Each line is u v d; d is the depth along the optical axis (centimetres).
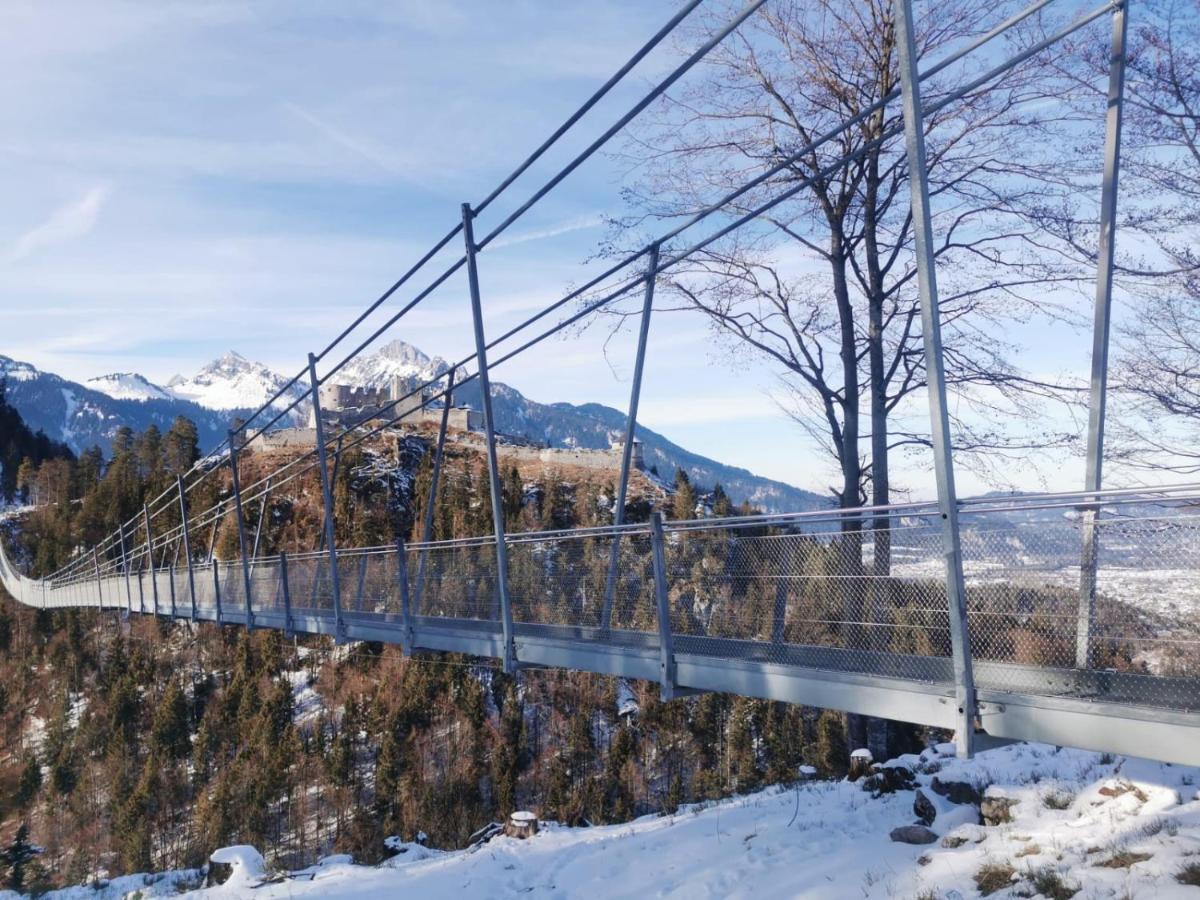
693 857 834
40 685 5791
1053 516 446
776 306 1390
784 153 1284
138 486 9019
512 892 848
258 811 3391
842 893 659
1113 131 549
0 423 13975
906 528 502
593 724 3603
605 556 743
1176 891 485
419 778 3403
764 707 3008
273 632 4722
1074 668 433
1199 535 398
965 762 841
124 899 1009
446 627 1005
